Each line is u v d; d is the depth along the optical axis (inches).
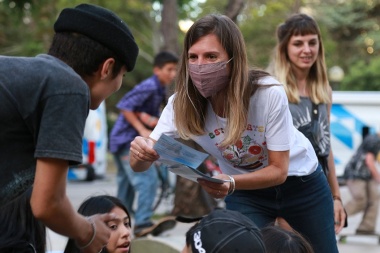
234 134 137.8
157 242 221.0
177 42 453.7
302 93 178.7
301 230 159.8
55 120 100.7
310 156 158.7
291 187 156.0
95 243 109.7
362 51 1393.9
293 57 178.1
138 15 1102.4
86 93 104.0
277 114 139.9
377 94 479.5
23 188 105.9
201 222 99.7
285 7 1119.0
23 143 103.7
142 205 299.7
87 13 108.4
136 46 113.0
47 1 506.9
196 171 127.5
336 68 872.3
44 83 102.2
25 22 971.9
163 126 148.6
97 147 730.2
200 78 135.3
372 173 353.7
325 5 1375.5
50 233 336.2
